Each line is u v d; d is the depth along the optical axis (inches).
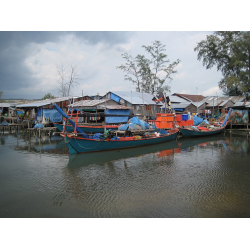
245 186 396.5
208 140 946.7
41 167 526.3
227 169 503.2
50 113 1136.8
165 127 909.2
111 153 668.1
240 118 1250.6
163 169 507.2
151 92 1804.9
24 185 410.3
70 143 614.2
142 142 761.6
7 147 771.4
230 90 1819.6
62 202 339.6
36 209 318.7
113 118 1057.5
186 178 442.9
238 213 301.9
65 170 502.0
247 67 1603.1
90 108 1012.5
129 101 1187.3
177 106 1470.2
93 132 917.8
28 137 1011.3
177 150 728.3
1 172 488.1
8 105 1599.4
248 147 772.6
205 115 1360.7
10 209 319.3
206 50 1665.8
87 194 367.6
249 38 1524.4
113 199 347.6
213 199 344.5
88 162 568.1
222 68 1711.4
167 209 314.2
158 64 1787.6
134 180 433.4
